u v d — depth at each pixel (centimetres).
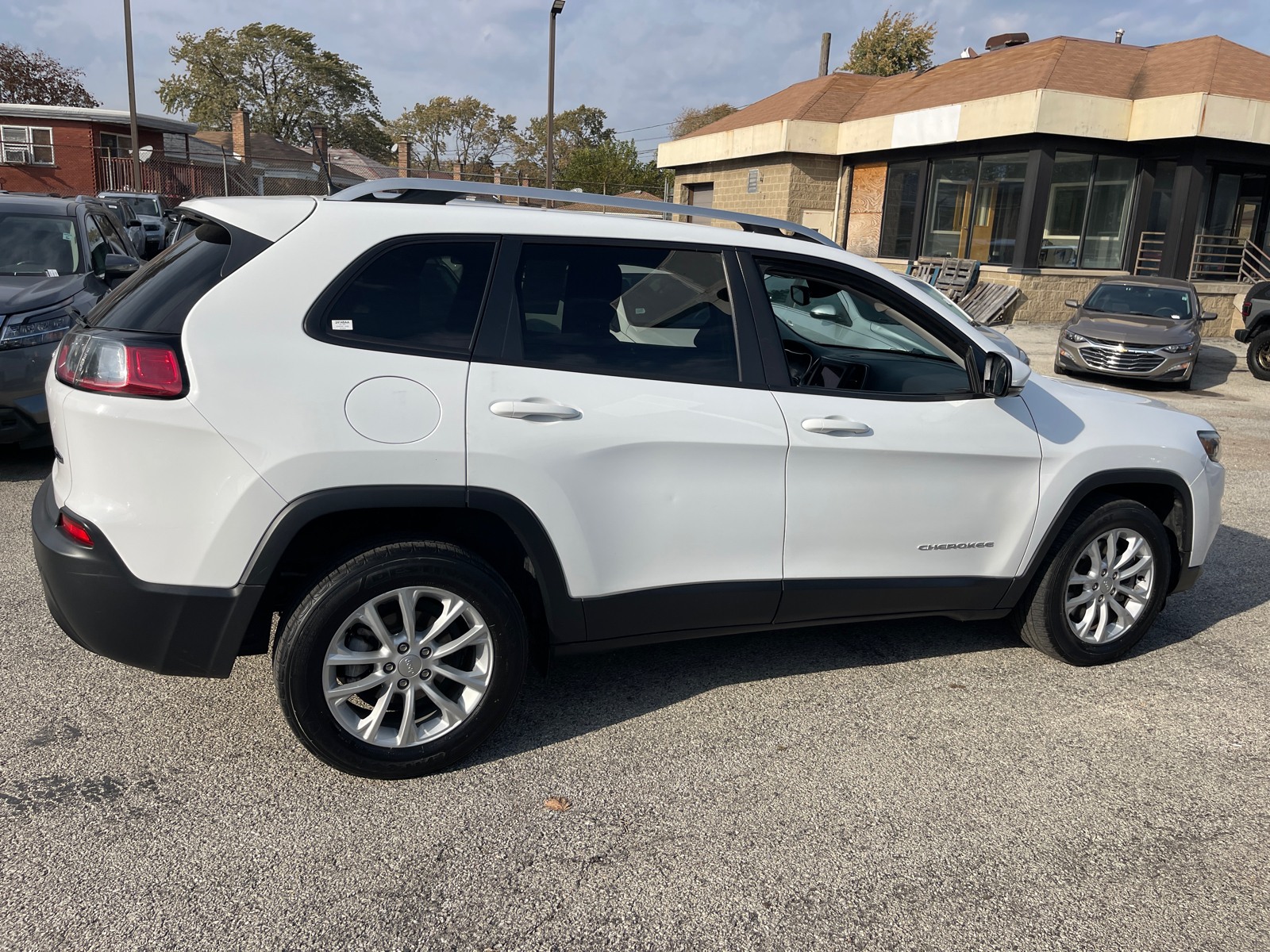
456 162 7425
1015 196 1927
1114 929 235
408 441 266
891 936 230
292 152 5050
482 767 296
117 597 256
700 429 302
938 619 442
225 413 253
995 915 239
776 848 262
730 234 320
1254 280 2011
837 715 341
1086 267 1977
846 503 328
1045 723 342
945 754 317
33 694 329
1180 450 391
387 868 246
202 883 236
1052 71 1867
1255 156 1870
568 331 292
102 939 215
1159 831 278
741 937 227
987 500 352
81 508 258
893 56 4500
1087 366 1353
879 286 339
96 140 3403
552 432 282
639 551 304
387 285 273
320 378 260
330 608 263
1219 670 396
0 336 579
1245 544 589
